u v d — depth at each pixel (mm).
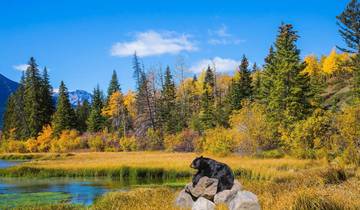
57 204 17281
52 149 76625
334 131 34938
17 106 92625
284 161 34312
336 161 27938
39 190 24891
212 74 100000
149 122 76188
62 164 38906
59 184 28234
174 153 54969
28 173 34781
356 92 50094
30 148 79625
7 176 34344
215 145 48219
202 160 13180
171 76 87500
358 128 30531
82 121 97375
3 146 82125
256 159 39281
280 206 10898
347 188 13859
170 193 17453
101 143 74125
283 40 51656
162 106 78312
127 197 17516
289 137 41344
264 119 46594
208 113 63656
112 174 33625
